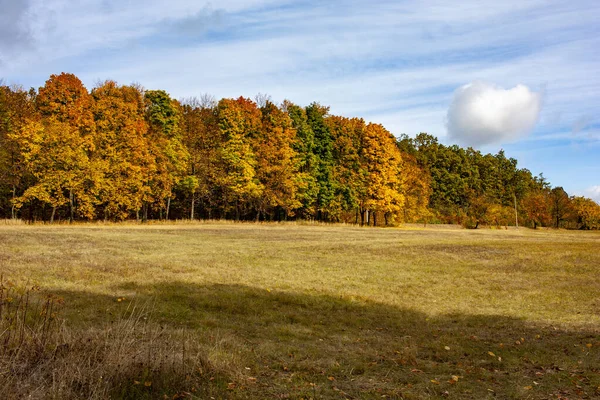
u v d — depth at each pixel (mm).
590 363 8055
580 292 15727
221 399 5770
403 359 7883
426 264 21609
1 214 46750
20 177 41156
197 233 33844
